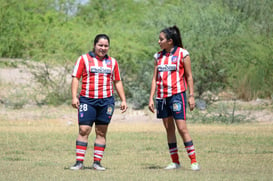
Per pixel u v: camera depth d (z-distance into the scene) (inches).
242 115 1533.0
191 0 2102.6
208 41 1855.3
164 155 890.7
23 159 825.5
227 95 2060.8
